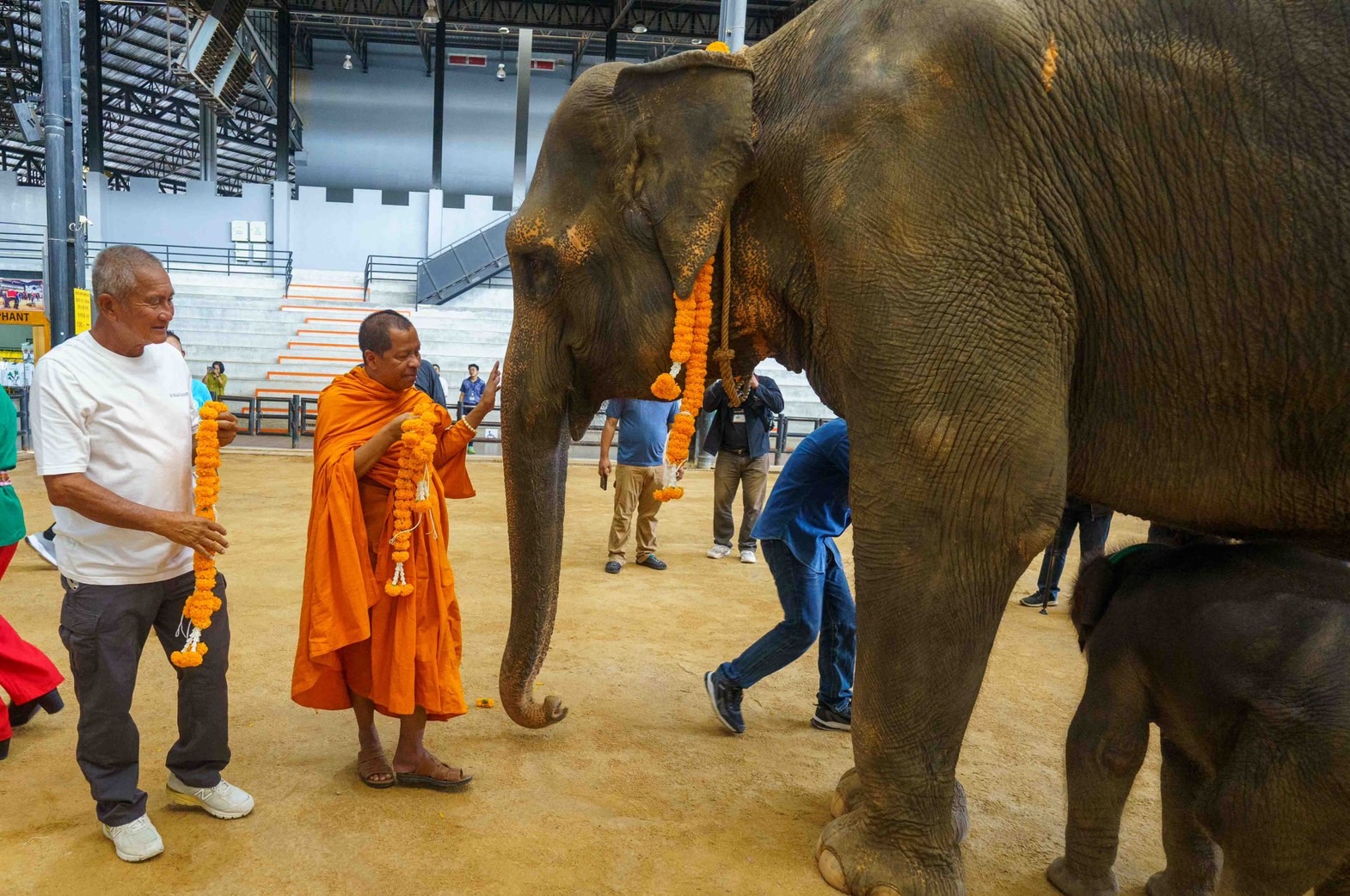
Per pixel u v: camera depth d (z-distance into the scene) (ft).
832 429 11.93
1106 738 8.63
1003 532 7.77
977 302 7.54
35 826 9.75
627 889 8.93
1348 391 7.23
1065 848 9.62
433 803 10.54
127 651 9.09
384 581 10.18
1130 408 8.09
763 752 12.35
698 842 9.88
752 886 9.06
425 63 103.09
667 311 9.25
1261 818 6.99
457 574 22.15
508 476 10.49
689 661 16.16
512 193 105.09
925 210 7.54
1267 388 7.52
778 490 12.32
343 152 103.50
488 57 103.35
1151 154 7.45
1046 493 7.72
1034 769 12.13
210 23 66.90
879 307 7.64
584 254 9.34
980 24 7.64
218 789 10.05
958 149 7.55
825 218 7.90
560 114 9.48
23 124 49.39
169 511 8.71
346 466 9.98
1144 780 12.16
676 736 12.81
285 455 45.80
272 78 98.53
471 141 103.71
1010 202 7.55
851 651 13.09
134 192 80.84
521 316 10.07
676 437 8.86
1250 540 8.54
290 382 67.46
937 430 7.66
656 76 8.74
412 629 10.21
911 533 7.97
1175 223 7.48
